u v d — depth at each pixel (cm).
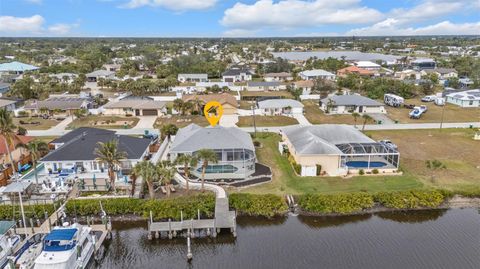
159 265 3372
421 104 10288
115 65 18562
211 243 3688
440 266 3269
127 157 4931
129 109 8894
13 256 3312
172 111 9106
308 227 3962
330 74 14288
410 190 4456
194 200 4125
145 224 4009
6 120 4653
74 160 4894
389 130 7481
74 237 3244
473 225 4003
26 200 4266
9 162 5059
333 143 5409
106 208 4078
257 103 10075
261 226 3994
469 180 4881
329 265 3278
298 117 8744
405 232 3862
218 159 4769
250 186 4678
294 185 4703
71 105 8844
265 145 6419
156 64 19000
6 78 13800
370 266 3266
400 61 19862
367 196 4306
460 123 8081
